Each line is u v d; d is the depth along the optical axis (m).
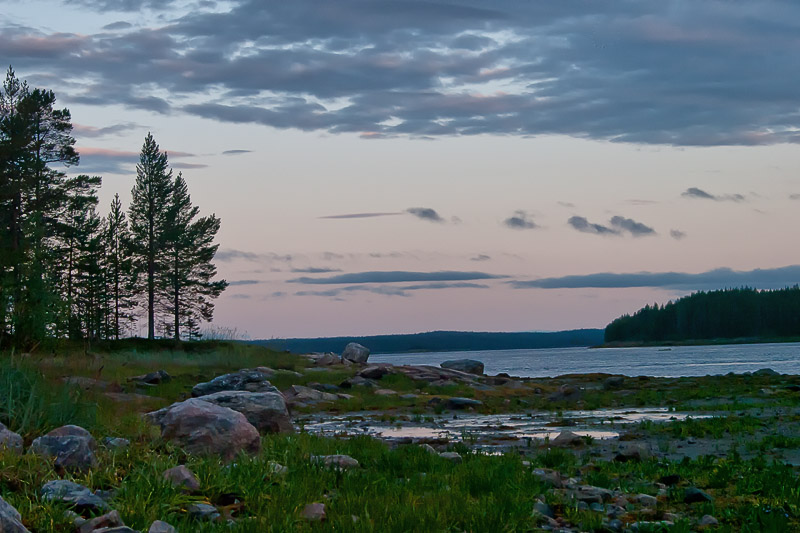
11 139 57.03
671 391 31.83
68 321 20.55
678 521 7.10
